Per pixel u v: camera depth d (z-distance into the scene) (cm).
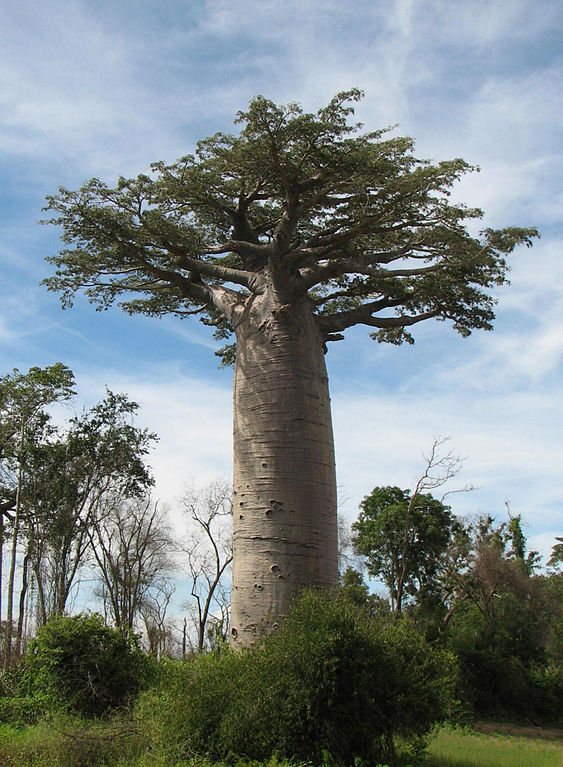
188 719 869
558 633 3197
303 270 1491
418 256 1552
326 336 1570
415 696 887
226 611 2875
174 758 840
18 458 2425
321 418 1354
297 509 1275
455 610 3056
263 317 1402
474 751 1264
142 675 1323
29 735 1024
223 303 1522
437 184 1402
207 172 1439
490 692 2309
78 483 2520
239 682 870
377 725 859
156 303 1912
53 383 2317
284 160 1333
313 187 1412
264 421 1327
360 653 865
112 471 2578
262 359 1371
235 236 1669
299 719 829
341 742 837
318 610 898
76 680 1281
